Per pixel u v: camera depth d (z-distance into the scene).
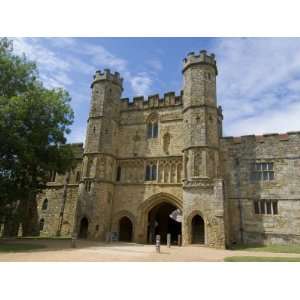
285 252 18.53
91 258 12.39
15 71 22.31
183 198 23.91
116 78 31.89
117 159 29.77
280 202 23.80
